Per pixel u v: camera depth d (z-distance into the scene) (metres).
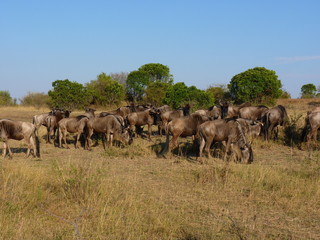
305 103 37.56
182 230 5.89
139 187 8.50
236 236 5.62
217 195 7.82
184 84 33.97
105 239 5.37
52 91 40.62
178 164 11.54
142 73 52.81
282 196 7.70
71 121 15.46
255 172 9.30
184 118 12.87
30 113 35.84
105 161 12.04
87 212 6.43
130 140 15.05
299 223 6.26
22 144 15.88
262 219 6.44
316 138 15.75
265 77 36.75
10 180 8.06
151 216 6.27
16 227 5.66
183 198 7.67
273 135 16.44
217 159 12.11
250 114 17.80
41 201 6.88
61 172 8.52
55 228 5.83
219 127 11.53
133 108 21.00
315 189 7.93
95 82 49.00
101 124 14.83
